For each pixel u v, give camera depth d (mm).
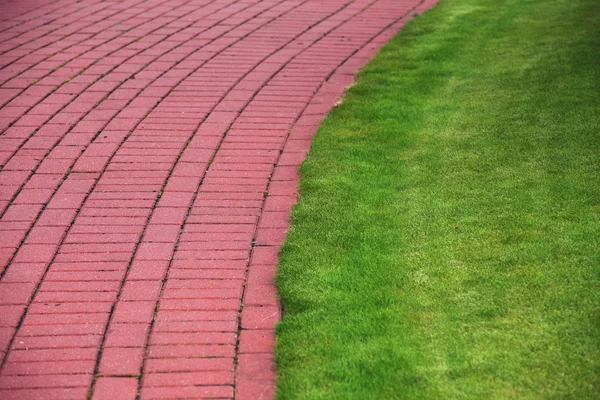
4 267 4879
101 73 8328
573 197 5352
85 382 3885
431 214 5332
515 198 5422
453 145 6395
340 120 7094
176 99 7672
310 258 4887
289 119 7230
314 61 8781
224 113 7352
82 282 4730
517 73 7836
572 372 3744
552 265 4594
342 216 5387
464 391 3686
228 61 8758
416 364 3891
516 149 6176
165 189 5902
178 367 3988
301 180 5965
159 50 9086
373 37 9664
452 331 4121
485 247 4859
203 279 4758
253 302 4531
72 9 10703
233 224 5410
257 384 3867
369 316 4297
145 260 4965
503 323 4141
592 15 9586
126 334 4246
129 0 11203
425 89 7723
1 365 4008
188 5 10984
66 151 6535
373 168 6125
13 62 8617
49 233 5285
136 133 6895
